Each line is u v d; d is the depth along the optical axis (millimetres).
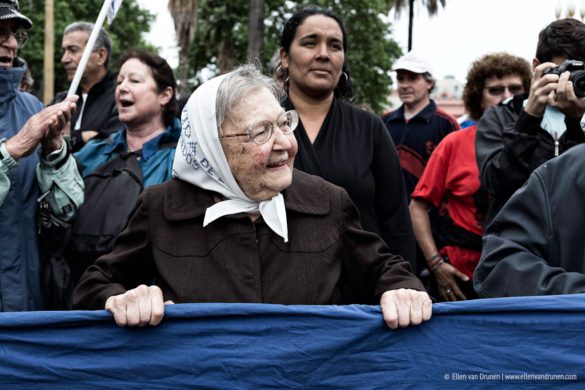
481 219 4559
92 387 2406
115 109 5402
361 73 31641
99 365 2404
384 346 2449
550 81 3363
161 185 2678
